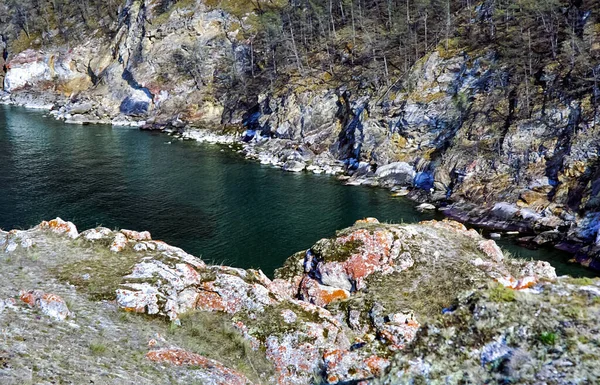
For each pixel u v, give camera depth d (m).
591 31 64.12
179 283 19.16
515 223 51.00
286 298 19.75
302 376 16.20
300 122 86.00
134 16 127.31
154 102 114.94
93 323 15.80
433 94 72.69
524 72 65.19
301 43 105.31
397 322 18.38
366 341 18.09
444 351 9.23
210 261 41.62
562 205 50.41
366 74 84.12
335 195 62.41
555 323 8.98
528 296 9.73
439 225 26.89
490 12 79.12
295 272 23.97
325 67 94.62
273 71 104.19
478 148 61.66
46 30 150.38
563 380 7.95
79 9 151.88
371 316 19.39
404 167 69.12
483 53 71.56
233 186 65.62
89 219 51.41
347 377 15.37
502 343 8.96
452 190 60.16
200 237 47.41
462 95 69.88
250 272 20.77
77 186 63.22
